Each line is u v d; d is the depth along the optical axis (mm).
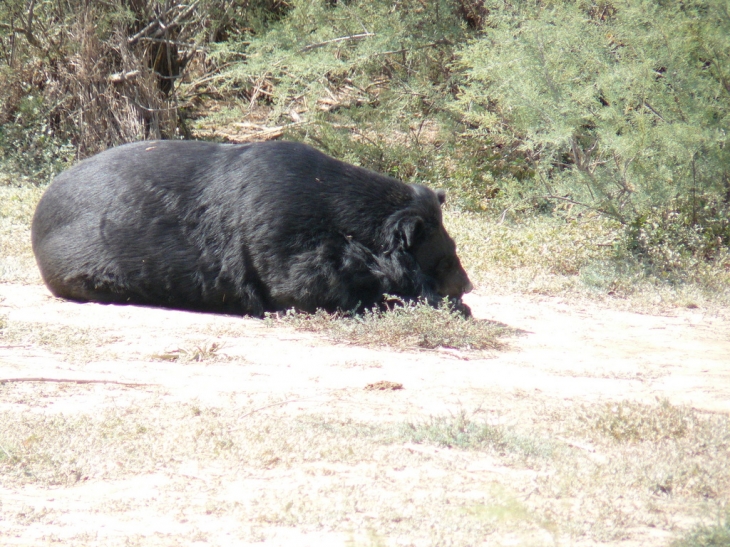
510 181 46344
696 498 14086
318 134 55781
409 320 24672
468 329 25125
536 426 17484
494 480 14445
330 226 26203
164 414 16969
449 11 54625
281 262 25844
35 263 31969
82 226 26672
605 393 20438
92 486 13656
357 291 26297
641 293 35031
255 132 62625
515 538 12258
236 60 60844
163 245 26391
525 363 23078
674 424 17328
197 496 13359
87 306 26281
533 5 46750
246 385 19375
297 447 15367
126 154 27359
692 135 37250
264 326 25234
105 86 54938
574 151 42281
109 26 55406
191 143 27859
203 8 56094
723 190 40094
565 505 13375
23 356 20422
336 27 55406
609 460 15477
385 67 56719
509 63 42938
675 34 39469
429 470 14758
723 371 23438
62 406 17328
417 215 26891
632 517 13125
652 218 41938
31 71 56875
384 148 55312
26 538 11672
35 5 55875
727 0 39156
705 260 40312
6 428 15539
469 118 50844
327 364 21531
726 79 39719
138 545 11578
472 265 36781
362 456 15227
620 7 40656
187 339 22922
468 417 17688
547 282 35531
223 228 26312
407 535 12125
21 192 46406
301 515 12578
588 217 46281
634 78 39156
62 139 55938
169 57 57500
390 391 19469
